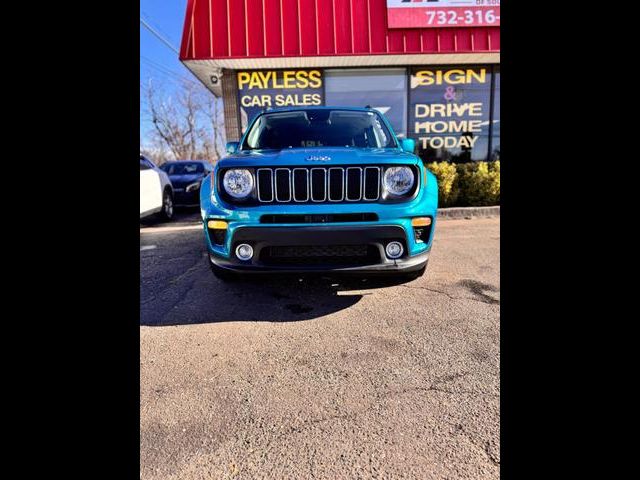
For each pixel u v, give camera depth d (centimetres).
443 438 159
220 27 723
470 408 178
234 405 184
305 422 171
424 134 866
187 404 185
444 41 739
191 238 602
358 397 188
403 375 207
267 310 301
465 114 864
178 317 290
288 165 261
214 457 152
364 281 363
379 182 262
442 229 612
